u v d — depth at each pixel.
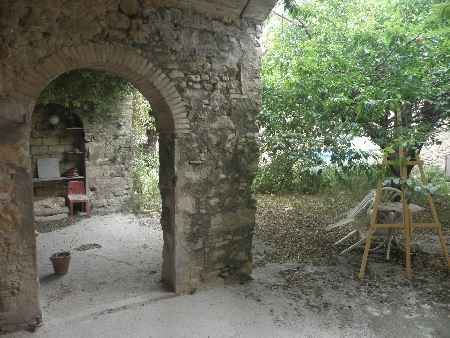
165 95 3.11
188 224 3.38
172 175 3.27
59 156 6.41
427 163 9.20
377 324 3.00
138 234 5.34
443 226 5.52
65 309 3.15
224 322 3.00
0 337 2.72
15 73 2.58
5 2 2.49
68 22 2.69
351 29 4.89
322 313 3.17
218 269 3.62
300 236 5.18
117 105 6.40
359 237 4.88
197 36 3.22
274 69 5.37
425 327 2.95
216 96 3.38
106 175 6.46
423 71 3.86
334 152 3.82
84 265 4.18
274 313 3.15
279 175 7.24
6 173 2.64
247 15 3.42
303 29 5.82
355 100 3.84
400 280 3.77
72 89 5.76
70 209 6.18
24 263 2.77
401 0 4.89
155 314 3.09
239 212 3.66
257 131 3.66
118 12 2.86
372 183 6.21
